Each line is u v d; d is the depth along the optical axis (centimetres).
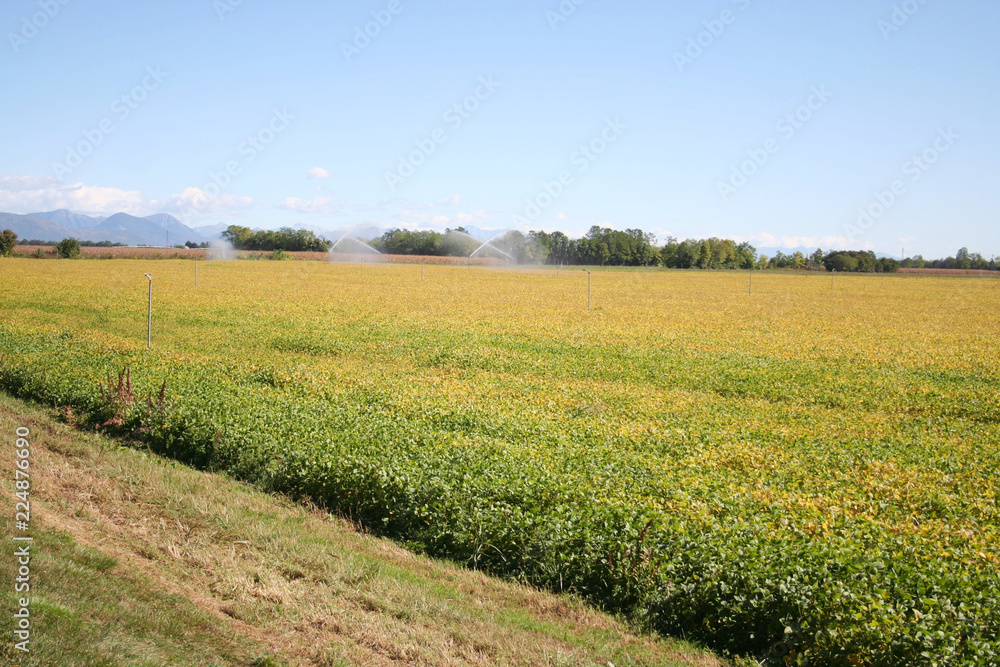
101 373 2173
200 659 730
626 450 1591
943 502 1280
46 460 1375
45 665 654
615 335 3834
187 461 1562
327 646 789
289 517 1219
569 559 1023
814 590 859
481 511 1138
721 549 957
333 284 7369
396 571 1023
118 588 857
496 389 2370
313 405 1848
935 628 786
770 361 3105
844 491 1330
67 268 8838
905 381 2683
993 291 8438
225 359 2783
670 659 834
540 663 800
